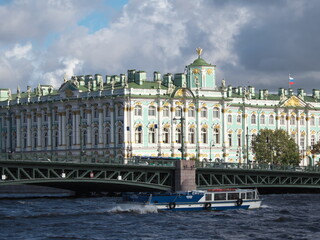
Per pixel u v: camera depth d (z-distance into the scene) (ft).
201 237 250.37
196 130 524.52
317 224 283.18
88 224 273.95
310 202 373.40
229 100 540.93
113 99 506.48
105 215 298.76
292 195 426.51
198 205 318.65
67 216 295.07
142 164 356.38
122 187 378.12
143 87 517.96
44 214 299.79
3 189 444.14
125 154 495.00
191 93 520.42
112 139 506.89
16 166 318.45
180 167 358.43
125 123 498.28
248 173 384.88
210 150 512.22
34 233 253.85
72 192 429.38
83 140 531.50
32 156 326.44
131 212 309.63
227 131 545.03
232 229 268.21
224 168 375.66
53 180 327.47
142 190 394.32
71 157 335.47
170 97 512.63
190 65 537.24
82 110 533.55
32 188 436.76
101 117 516.73
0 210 319.68
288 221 290.56
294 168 403.75
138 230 261.85
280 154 513.45
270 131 515.50
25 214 302.25
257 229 269.23
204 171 369.71
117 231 258.78
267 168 396.57
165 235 252.62
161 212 311.06
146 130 504.43
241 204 328.90
